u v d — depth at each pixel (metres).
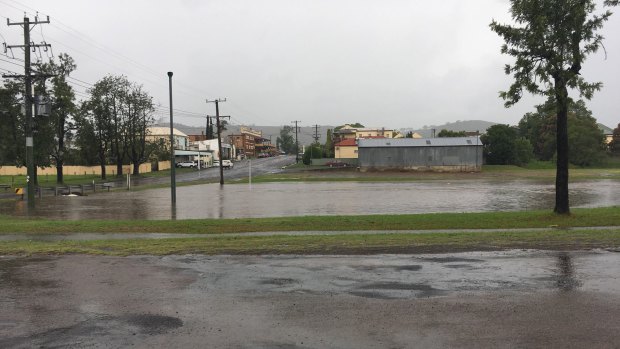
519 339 5.21
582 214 19.33
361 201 31.34
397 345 5.07
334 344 5.11
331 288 7.40
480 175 72.38
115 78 75.12
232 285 7.62
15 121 47.69
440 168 81.88
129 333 5.50
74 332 5.55
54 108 53.31
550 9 17.69
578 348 4.96
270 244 11.78
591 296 6.80
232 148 156.88
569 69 18.28
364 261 9.49
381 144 83.38
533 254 10.12
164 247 11.43
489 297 6.83
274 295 7.02
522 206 27.25
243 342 5.19
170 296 7.02
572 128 105.06
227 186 52.88
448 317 5.96
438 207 26.89
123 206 29.94
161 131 126.00
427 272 8.45
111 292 7.27
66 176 80.88
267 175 75.88
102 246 11.78
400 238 12.86
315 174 77.19
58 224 18.08
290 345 5.10
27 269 8.96
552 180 59.81
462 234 13.92
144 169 94.56
